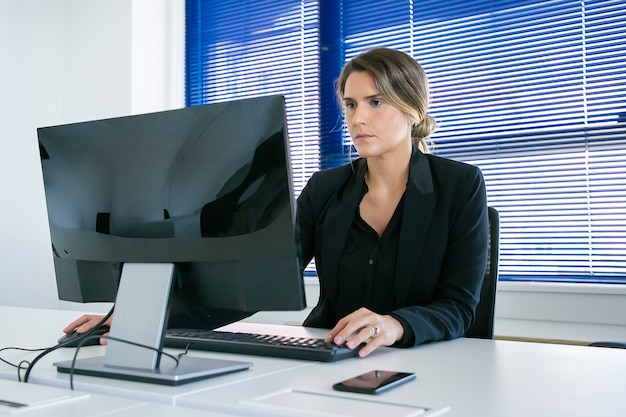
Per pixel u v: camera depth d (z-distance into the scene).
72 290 1.14
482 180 1.57
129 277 1.00
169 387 0.86
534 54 2.62
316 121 3.16
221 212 0.95
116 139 1.04
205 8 3.55
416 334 1.20
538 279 2.54
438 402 0.76
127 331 0.95
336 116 3.11
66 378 0.93
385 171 1.63
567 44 2.54
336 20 3.14
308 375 0.94
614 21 2.45
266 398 0.79
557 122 2.55
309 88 3.21
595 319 2.35
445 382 0.88
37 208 3.39
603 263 2.41
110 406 0.75
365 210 1.66
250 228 0.94
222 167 0.95
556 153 2.53
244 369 0.98
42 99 3.45
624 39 2.44
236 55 3.45
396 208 1.60
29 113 3.38
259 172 0.93
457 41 2.81
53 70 3.52
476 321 1.60
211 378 0.92
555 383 0.88
